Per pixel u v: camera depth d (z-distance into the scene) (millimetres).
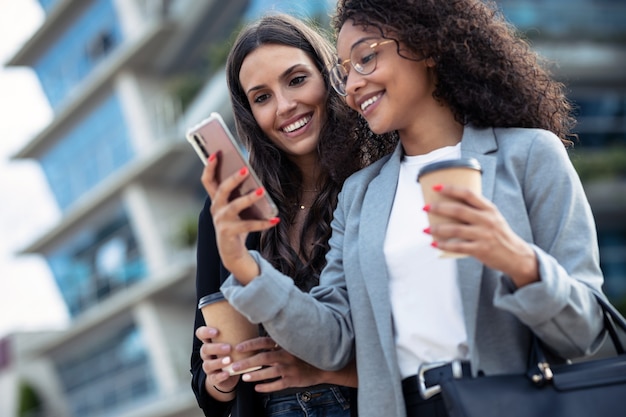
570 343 1909
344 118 2711
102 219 22984
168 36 20703
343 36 2199
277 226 2764
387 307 2078
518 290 1831
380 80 2143
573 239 1986
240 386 2488
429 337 2031
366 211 2209
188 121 19422
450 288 2033
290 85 2812
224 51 18125
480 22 2225
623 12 16078
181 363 20266
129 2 21469
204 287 2693
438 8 2176
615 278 15672
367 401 2094
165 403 19297
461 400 1823
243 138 2912
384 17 2133
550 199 2020
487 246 1764
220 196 1977
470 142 2141
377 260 2117
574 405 1817
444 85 2195
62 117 23750
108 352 22844
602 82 15953
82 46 23750
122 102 21812
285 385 2277
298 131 2809
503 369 1965
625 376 1842
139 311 20797
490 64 2199
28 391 24953
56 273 25031
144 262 21531
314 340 2111
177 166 20875
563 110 2334
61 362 24969
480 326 1986
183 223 20047
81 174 24578
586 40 15711
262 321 2062
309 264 2703
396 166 2234
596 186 15078
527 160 2066
